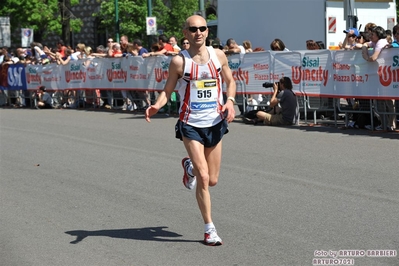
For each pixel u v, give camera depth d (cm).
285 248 759
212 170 796
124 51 2459
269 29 2627
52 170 1308
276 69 1845
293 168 1219
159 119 2116
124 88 2403
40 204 1027
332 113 1897
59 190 1122
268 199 994
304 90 1772
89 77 2584
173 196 1044
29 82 2878
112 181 1176
